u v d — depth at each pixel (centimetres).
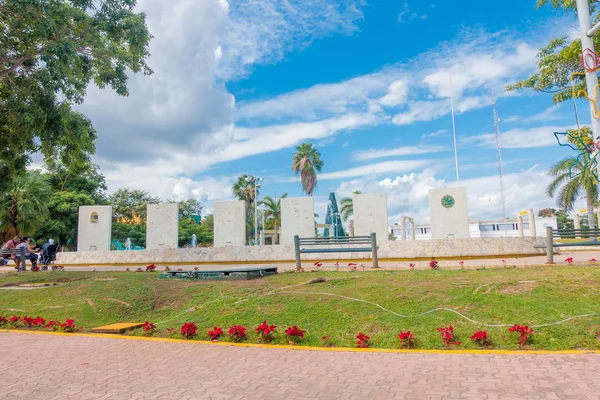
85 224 2348
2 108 1445
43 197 3167
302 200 2027
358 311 784
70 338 798
